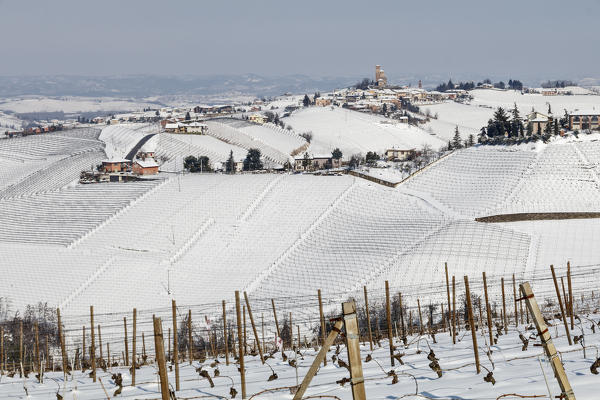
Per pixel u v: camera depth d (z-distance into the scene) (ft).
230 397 176.14
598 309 444.96
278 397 166.91
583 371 152.46
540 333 100.32
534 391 134.10
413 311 580.30
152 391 207.31
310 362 238.68
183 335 531.91
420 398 142.10
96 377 263.70
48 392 227.61
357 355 89.61
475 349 170.19
